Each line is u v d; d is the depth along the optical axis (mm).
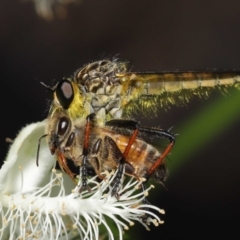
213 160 226
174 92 154
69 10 243
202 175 224
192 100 214
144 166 149
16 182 153
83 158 148
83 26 246
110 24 247
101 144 149
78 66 243
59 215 151
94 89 151
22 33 244
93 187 152
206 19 250
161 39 247
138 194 149
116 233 163
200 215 219
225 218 220
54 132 149
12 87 235
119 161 149
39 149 153
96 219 154
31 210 152
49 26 245
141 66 244
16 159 151
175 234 215
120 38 247
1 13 244
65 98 149
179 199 220
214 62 245
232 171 225
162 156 149
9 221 154
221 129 173
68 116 149
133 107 154
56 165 155
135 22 248
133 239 166
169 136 150
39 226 153
